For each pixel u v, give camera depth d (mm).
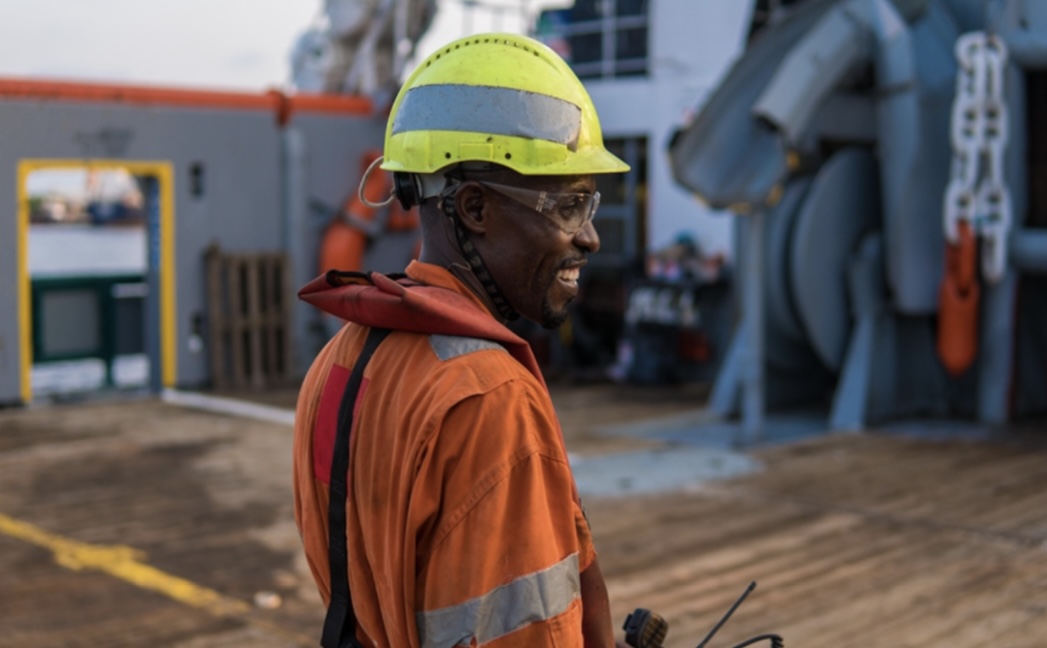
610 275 13797
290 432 10062
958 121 9406
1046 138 9844
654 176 13367
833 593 5598
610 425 10414
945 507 7305
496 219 1698
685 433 9938
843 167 10141
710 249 12844
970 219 9453
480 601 1486
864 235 10422
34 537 6750
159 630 5203
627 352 13172
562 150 1673
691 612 5324
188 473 8453
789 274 10266
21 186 11039
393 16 13547
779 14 12570
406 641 1595
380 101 13461
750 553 6320
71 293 11898
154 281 12109
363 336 1769
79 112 11359
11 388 11188
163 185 12039
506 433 1519
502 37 1749
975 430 9922
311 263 13211
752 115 9164
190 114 12156
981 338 10258
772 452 9078
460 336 1595
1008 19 9609
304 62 14516
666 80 13164
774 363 10883
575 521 1620
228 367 12680
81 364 15086
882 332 10297
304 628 5238
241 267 12578
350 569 1708
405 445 1562
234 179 12539
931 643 4898
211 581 5941
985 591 5617
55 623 5281
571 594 1544
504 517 1508
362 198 1827
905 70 9594
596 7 13891
